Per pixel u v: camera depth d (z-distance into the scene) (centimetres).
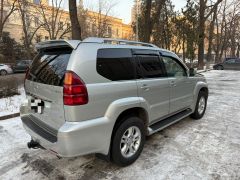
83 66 286
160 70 421
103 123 299
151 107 390
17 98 799
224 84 1323
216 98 883
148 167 347
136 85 352
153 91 389
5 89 824
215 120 581
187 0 2012
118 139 326
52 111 303
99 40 317
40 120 335
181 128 518
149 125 405
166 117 455
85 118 285
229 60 2606
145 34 1472
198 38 2056
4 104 707
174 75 466
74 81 276
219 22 4075
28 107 367
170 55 461
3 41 3406
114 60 327
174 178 318
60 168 347
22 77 920
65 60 300
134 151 359
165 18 2102
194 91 545
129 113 355
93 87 290
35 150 407
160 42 2105
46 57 347
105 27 3747
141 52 382
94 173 332
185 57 2083
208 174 327
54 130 303
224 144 429
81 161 367
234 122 566
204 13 2267
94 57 299
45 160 372
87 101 283
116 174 329
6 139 455
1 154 392
